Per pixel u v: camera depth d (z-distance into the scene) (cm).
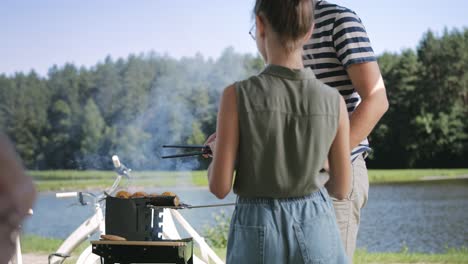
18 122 3812
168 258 270
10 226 72
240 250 181
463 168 3791
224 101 180
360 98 241
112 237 273
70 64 3916
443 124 3825
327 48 231
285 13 180
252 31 195
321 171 187
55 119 3806
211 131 3744
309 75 182
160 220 296
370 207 1903
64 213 1608
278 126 177
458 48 3862
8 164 72
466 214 1645
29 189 73
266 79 180
